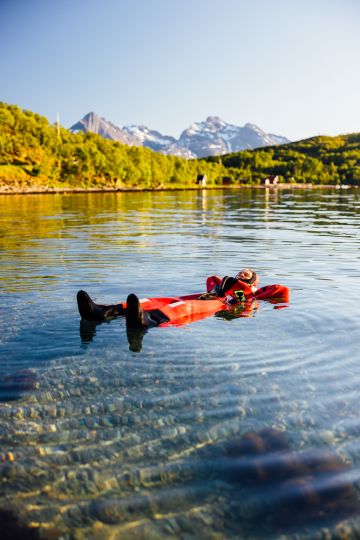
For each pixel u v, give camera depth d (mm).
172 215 32406
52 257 13336
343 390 4746
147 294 8922
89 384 4879
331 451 3691
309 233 20359
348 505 3131
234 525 2977
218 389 4758
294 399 4543
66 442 3824
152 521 3014
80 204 47000
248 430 3982
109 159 126438
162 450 3713
